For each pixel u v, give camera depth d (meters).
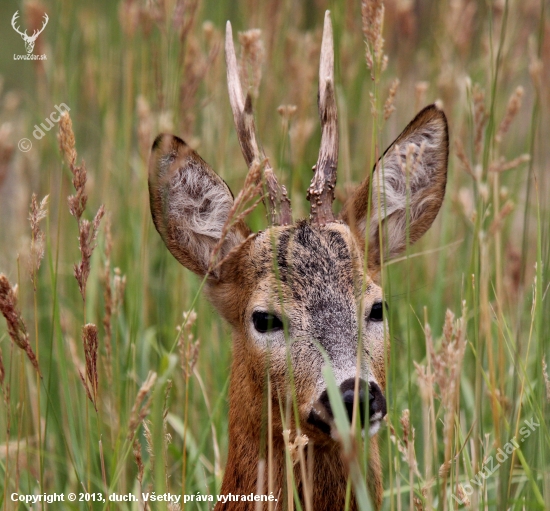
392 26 15.36
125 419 10.26
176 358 8.42
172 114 12.80
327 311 8.66
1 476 10.76
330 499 8.90
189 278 12.75
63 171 12.45
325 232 9.18
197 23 14.91
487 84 14.42
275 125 14.19
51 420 11.43
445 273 13.34
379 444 9.37
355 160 14.15
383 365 8.87
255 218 12.78
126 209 13.32
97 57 15.10
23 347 8.02
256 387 8.93
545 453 8.44
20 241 13.23
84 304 8.48
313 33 14.84
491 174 11.20
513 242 14.02
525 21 14.93
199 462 10.81
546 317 9.70
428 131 9.73
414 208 9.96
